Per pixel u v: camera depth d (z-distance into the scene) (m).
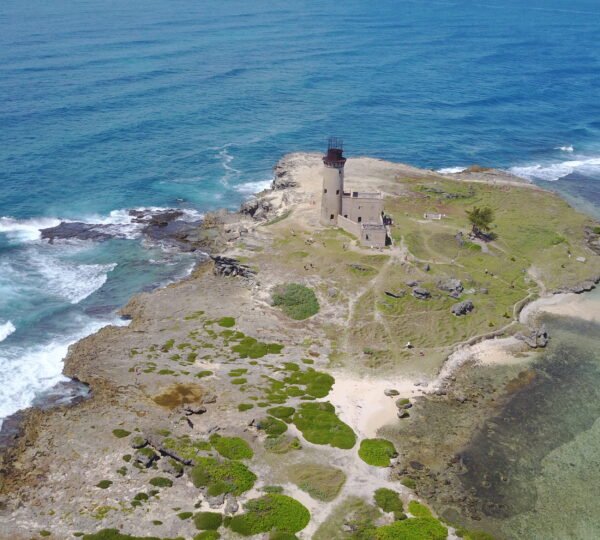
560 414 81.75
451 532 62.47
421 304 103.56
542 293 112.31
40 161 165.25
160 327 97.69
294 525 61.38
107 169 165.88
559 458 73.88
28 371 87.44
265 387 82.88
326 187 124.12
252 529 60.62
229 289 109.31
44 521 61.44
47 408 79.75
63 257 121.62
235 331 96.00
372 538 60.38
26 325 99.00
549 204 152.38
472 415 80.81
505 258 122.12
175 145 187.50
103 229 134.00
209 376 84.94
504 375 89.56
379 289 106.19
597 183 173.62
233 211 146.38
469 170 177.88
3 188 148.88
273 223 128.75
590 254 127.38
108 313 103.62
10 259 119.38
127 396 80.69
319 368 88.50
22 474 68.06
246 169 174.25
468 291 108.69
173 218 141.12
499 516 65.31
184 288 109.44
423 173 169.38
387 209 140.00
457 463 72.38
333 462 70.56
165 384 82.81
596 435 78.06
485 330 99.50
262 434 73.81
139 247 127.12
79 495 64.75
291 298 103.56
